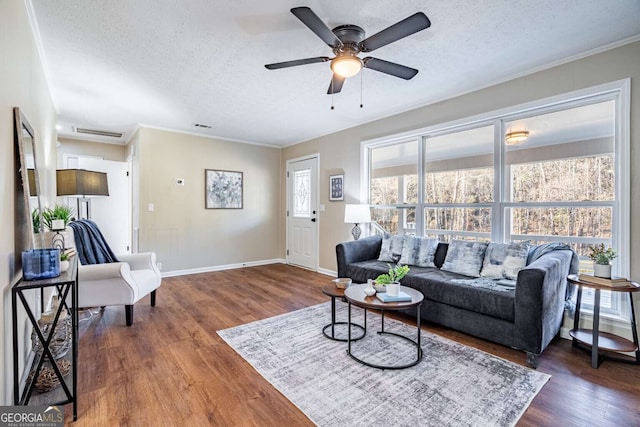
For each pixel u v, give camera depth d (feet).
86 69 8.91
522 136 9.77
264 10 6.35
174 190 15.84
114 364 6.93
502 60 8.61
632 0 6.07
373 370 6.71
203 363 7.00
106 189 12.12
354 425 5.02
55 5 6.12
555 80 8.72
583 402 5.60
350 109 12.67
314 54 8.18
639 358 6.95
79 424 5.00
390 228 13.67
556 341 8.18
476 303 7.91
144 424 5.03
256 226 18.94
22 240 5.77
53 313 6.42
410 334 8.67
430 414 5.27
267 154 19.43
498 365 6.91
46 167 9.61
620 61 7.66
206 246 16.96
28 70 6.38
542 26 6.98
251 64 8.70
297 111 12.91
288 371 6.66
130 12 6.37
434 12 6.48
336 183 15.92
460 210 11.32
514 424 5.03
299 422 5.10
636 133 7.49
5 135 4.71
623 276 7.68
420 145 12.42
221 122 14.53
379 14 6.56
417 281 9.34
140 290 9.63
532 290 6.88
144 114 13.25
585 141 8.55
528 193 9.66
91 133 16.40
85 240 9.36
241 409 5.42
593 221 8.45
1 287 4.46
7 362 4.67
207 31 7.08
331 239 16.22
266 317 9.96
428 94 11.08
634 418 5.17
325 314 10.26
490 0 6.10
